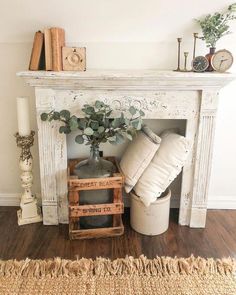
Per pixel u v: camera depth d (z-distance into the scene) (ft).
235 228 6.58
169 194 6.34
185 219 6.62
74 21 5.92
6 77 6.44
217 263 5.39
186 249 5.83
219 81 5.50
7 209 7.22
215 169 7.11
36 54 5.66
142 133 6.21
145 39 6.24
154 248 5.84
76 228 6.09
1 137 6.88
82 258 5.48
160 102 5.83
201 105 5.80
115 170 6.30
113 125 5.48
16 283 4.93
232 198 7.30
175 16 5.84
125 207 7.32
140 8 5.70
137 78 5.38
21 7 5.62
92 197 6.04
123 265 5.33
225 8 5.73
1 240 6.05
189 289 4.83
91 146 6.00
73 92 5.76
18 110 6.03
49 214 6.50
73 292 4.77
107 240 6.08
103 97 5.79
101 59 6.38
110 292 4.78
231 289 4.85
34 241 6.02
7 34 6.10
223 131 6.82
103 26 6.02
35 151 6.93
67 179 6.00
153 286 4.89
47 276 5.08
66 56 5.79
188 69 6.34
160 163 5.99
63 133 5.97
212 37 5.78
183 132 6.79
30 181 6.55
